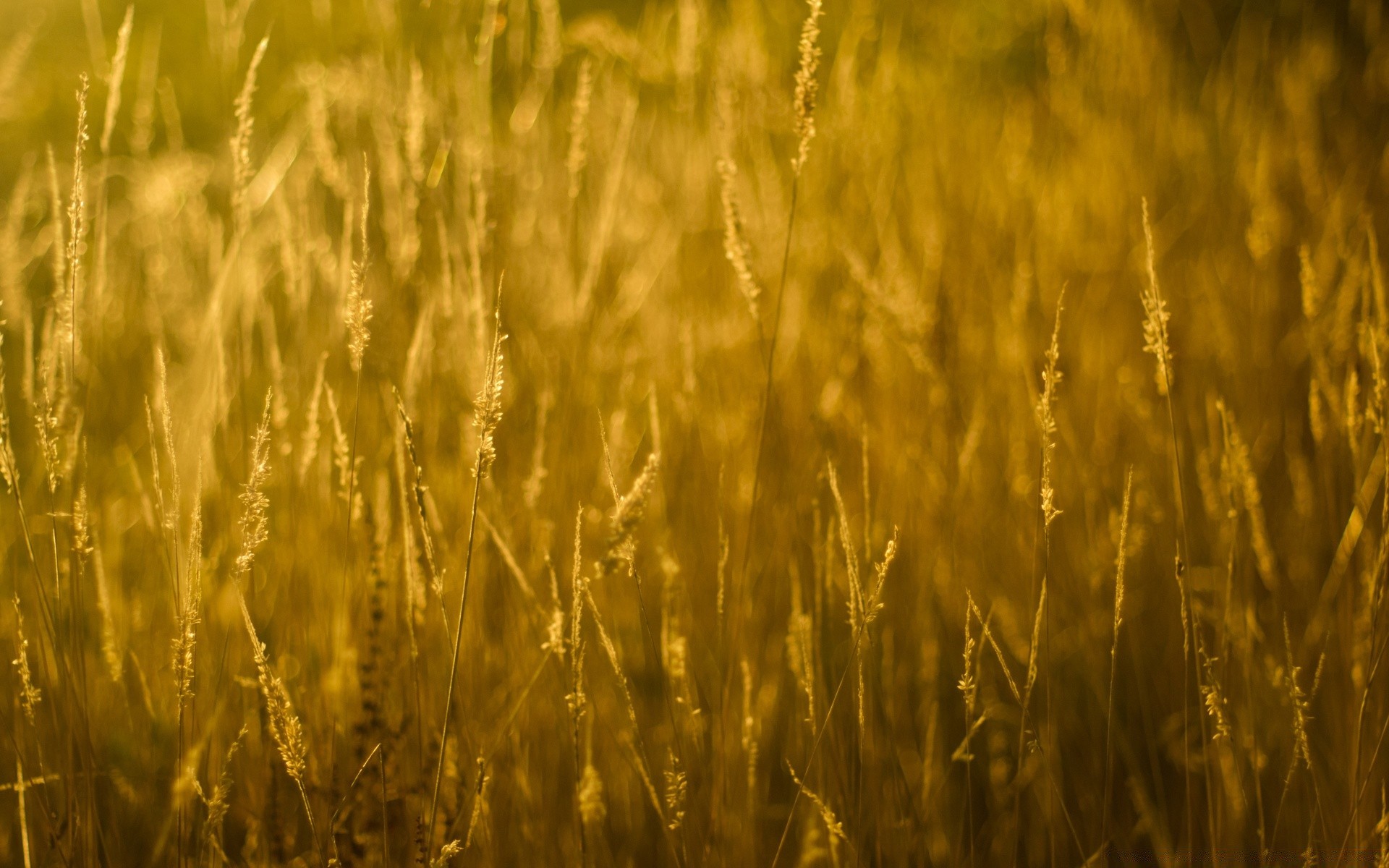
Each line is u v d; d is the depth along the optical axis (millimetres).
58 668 2506
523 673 2611
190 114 5539
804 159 2527
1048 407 2469
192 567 2475
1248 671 2559
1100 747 2689
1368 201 3051
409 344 2688
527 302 2771
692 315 2916
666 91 3502
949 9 4457
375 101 2723
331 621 2637
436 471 2656
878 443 2771
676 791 2490
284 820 2564
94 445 2791
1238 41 3873
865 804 2596
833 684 2645
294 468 2656
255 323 2828
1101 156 3328
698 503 2773
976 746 2705
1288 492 2789
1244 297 3008
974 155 3551
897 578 2730
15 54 2773
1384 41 3885
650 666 2705
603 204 2740
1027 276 2801
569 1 4859
